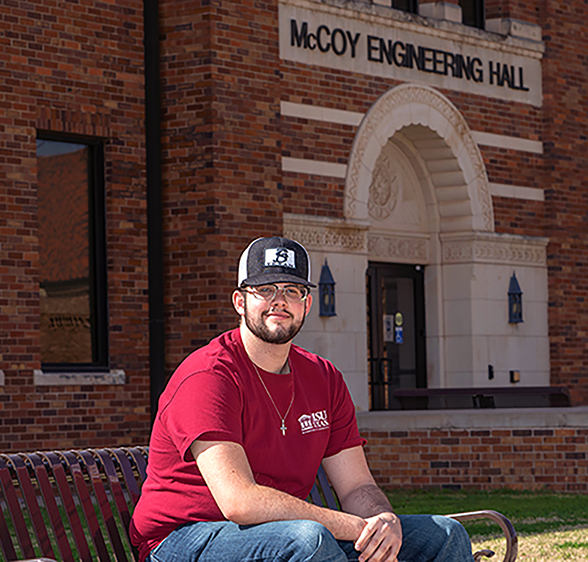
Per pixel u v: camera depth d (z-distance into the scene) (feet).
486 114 49.70
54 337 36.35
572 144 52.65
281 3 42.22
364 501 14.21
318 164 43.19
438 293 49.85
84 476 14.11
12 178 34.63
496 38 49.75
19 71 34.99
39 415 34.58
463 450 35.58
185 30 38.29
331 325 43.21
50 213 36.47
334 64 43.91
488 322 49.55
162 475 13.08
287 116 42.34
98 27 36.94
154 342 37.60
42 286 36.22
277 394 13.46
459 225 49.52
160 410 13.14
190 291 37.91
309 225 42.39
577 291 52.37
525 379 50.55
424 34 47.29
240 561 12.25
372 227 48.08
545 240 51.47
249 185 38.81
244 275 13.42
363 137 44.57
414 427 35.99
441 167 49.08
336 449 14.51
